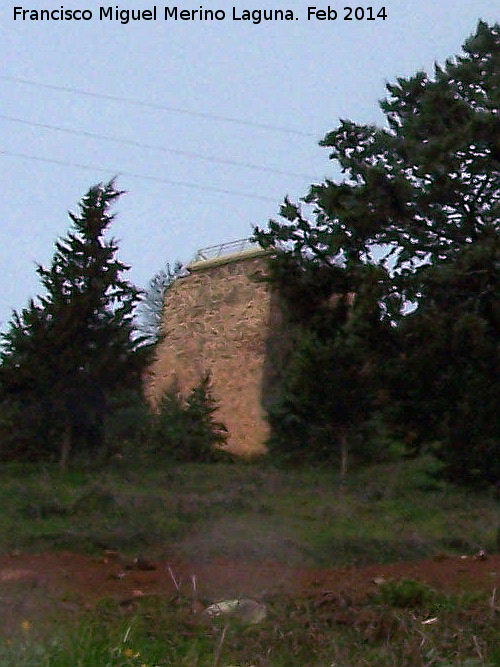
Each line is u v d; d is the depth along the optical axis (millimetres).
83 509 11688
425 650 5434
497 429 17906
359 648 5633
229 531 10078
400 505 13883
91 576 7797
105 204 19141
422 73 20984
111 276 18734
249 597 6855
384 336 18578
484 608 6383
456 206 19859
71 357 18406
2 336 18562
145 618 6145
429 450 18703
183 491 14500
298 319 21250
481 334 17734
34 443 18266
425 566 8531
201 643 5684
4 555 8844
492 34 20484
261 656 5516
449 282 18516
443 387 18312
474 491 17203
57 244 18875
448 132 19594
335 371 19844
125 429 19125
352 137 20562
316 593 6957
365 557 9055
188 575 7910
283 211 20578
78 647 4984
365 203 19531
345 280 20297
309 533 10344
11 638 5152
